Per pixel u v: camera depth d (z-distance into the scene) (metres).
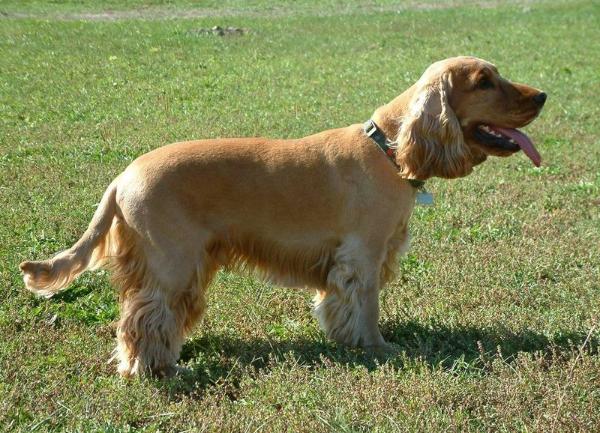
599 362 2.20
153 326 2.22
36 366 2.22
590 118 4.49
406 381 2.15
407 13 9.01
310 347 2.35
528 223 2.96
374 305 2.33
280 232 2.31
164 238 2.21
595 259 2.73
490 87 2.30
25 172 3.20
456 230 2.93
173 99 4.57
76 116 4.07
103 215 2.24
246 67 5.61
